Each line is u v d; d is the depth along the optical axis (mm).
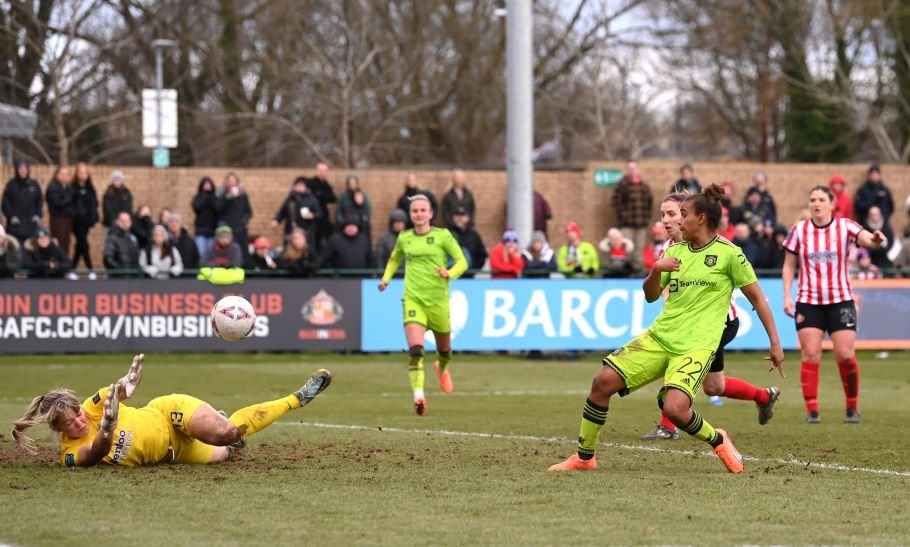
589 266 67312
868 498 23266
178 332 60469
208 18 114438
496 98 128250
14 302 59094
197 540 19172
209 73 115375
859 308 64500
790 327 64188
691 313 25891
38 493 23156
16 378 51906
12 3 91438
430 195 69312
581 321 62969
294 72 113688
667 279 26359
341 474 25656
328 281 61750
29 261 62031
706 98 136000
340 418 38000
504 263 63500
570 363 61375
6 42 93312
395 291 62375
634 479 25266
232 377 52781
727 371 57906
